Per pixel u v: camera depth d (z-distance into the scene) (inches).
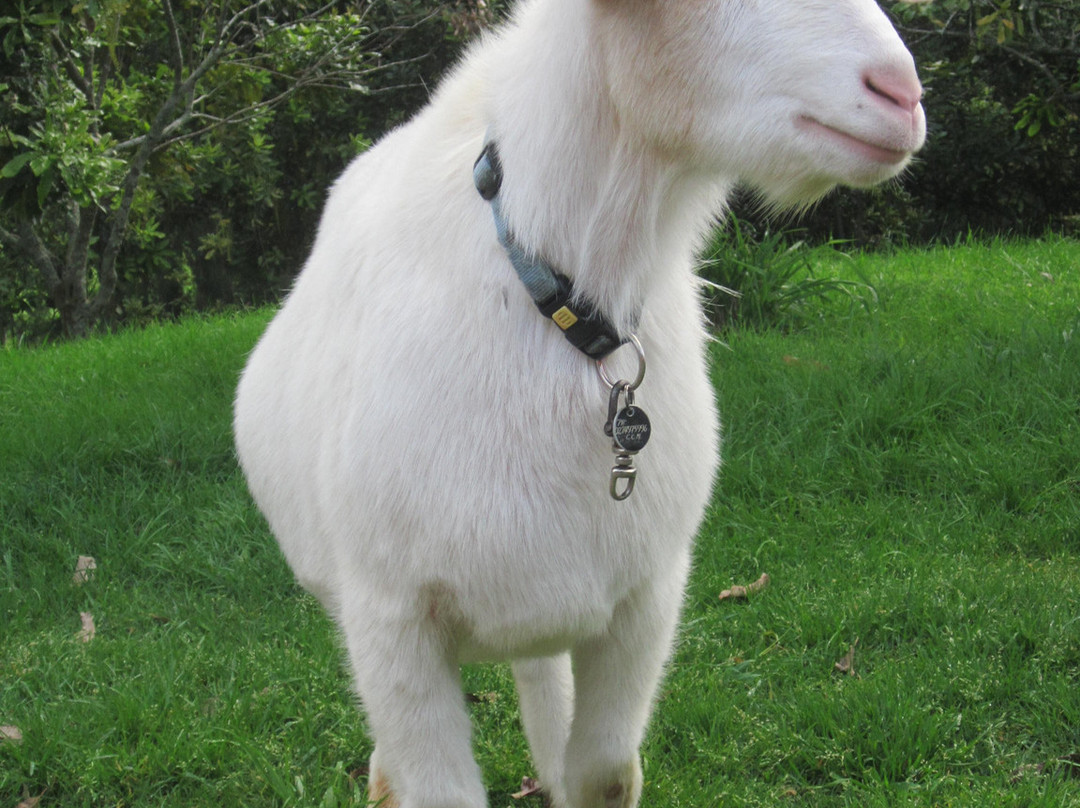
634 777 90.4
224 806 107.7
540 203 74.4
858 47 67.4
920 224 598.2
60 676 130.7
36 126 316.8
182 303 595.2
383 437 77.5
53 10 301.4
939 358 214.4
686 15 69.7
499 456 75.8
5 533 174.6
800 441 186.4
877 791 107.0
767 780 113.0
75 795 110.0
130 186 409.4
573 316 75.0
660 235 77.0
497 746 119.3
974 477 175.0
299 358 97.7
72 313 426.6
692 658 134.3
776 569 154.1
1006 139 577.0
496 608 78.3
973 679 122.3
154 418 207.9
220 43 393.7
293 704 124.6
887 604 139.8
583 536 77.7
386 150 103.9
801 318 257.4
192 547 171.2
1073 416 188.2
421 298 78.2
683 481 81.7
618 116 73.4
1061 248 365.1
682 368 82.0
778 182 71.5
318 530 95.3
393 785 85.3
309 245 609.6
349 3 470.0
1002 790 104.9
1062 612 133.6
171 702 121.9
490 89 81.0
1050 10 317.1
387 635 81.0
